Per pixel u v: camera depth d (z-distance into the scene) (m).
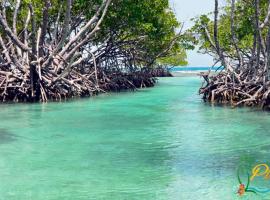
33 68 20.56
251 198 7.92
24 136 12.96
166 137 12.78
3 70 21.62
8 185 8.65
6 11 24.08
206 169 9.59
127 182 8.81
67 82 21.91
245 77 20.03
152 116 16.69
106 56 29.36
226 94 20.09
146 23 26.41
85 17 24.77
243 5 21.67
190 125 14.66
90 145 11.82
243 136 12.80
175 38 33.22
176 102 21.28
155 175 9.20
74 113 17.41
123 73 30.70
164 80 42.16
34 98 20.94
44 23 20.33
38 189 8.42
